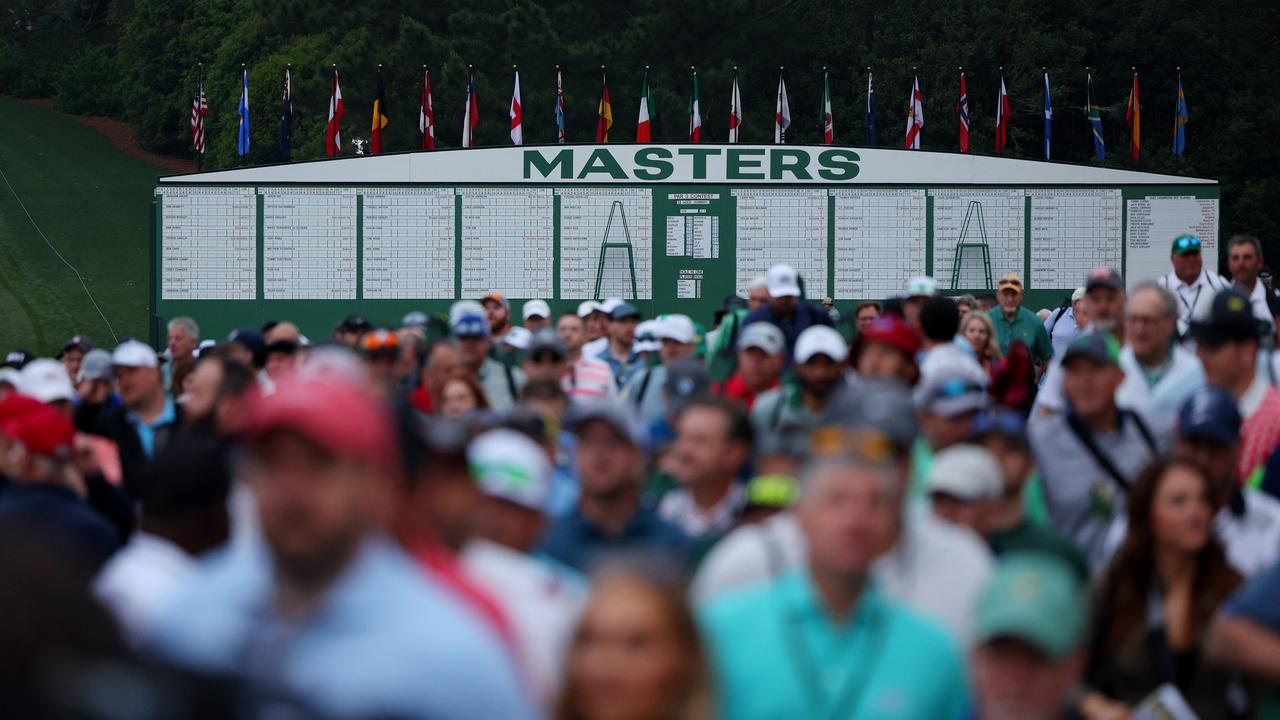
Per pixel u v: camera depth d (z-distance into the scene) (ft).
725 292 184.44
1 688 15.75
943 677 29.09
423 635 20.61
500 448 36.83
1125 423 50.01
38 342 330.95
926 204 184.24
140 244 416.67
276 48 442.50
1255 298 75.92
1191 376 56.29
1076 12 379.35
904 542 35.83
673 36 352.69
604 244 183.93
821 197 184.24
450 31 346.74
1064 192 184.24
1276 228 355.15
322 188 183.73
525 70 337.72
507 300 184.55
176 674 16.97
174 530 37.29
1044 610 27.45
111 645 16.66
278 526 20.49
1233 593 37.91
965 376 47.78
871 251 184.75
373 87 335.26
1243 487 49.80
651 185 184.24
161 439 66.23
